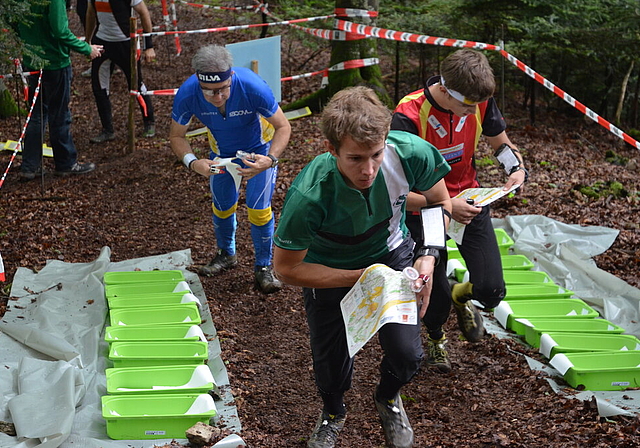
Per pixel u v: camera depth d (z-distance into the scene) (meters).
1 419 3.46
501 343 4.34
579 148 8.38
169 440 3.37
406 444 3.09
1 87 7.43
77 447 3.24
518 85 9.55
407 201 3.16
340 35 8.68
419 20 8.93
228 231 5.37
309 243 2.74
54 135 7.51
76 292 5.01
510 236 6.12
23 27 7.07
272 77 6.61
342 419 3.32
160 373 3.76
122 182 7.42
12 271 5.46
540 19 8.12
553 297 4.86
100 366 4.08
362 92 2.49
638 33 8.08
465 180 3.87
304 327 4.66
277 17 10.14
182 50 12.15
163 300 4.72
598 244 5.82
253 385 3.96
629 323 4.71
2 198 7.02
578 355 3.94
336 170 2.64
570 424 3.40
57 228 6.30
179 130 4.77
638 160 8.21
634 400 3.64
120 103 10.38
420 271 2.77
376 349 4.36
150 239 6.10
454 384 3.94
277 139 4.71
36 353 4.16
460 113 3.42
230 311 4.88
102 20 8.25
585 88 9.46
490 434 3.38
